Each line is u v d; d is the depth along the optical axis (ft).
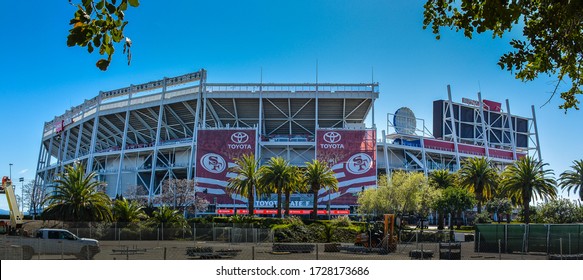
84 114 526.57
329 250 157.17
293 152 450.30
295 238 212.43
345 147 419.13
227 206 405.18
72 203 214.69
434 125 522.06
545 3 42.83
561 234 143.54
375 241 159.33
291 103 461.37
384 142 452.76
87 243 122.72
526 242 148.36
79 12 30.50
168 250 147.64
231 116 474.08
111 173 469.16
